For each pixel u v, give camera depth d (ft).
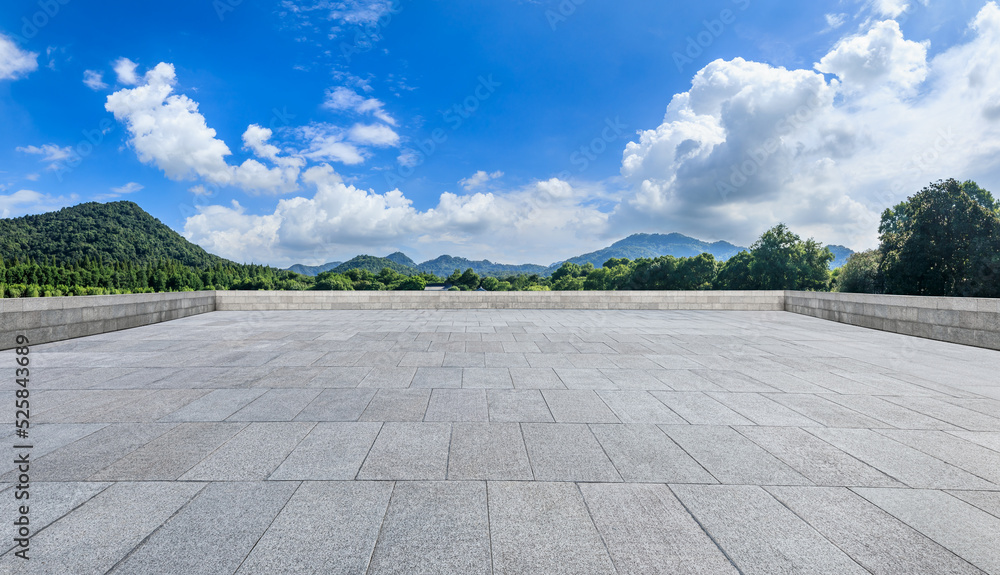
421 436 13.85
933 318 34.55
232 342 32.37
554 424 15.05
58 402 17.42
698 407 17.08
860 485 10.84
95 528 8.78
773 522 9.18
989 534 8.76
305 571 7.59
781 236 185.57
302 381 20.88
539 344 31.78
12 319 29.25
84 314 35.24
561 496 10.18
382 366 24.25
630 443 13.41
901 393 19.19
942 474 11.43
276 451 12.64
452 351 28.94
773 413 16.39
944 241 109.81
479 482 10.82
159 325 42.88
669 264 239.71
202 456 12.28
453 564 7.79
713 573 7.61
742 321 47.78
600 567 7.75
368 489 10.43
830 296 48.73
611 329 40.57
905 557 8.04
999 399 18.30
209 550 8.11
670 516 9.38
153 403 17.30
